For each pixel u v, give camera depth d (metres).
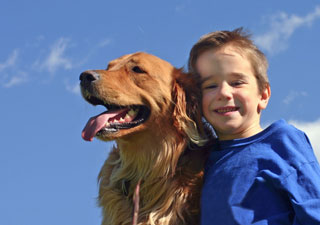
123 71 1.87
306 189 1.61
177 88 1.84
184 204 1.78
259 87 1.76
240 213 1.63
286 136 1.67
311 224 1.58
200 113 1.83
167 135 1.83
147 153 1.84
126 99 1.83
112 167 1.90
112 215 1.84
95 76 1.83
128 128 1.82
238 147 1.71
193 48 1.81
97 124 1.80
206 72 1.76
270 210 1.62
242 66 1.73
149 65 1.86
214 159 1.75
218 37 1.76
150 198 1.83
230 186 1.66
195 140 1.81
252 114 1.74
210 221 1.67
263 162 1.66
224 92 1.72
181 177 1.80
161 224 1.78
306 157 1.66
